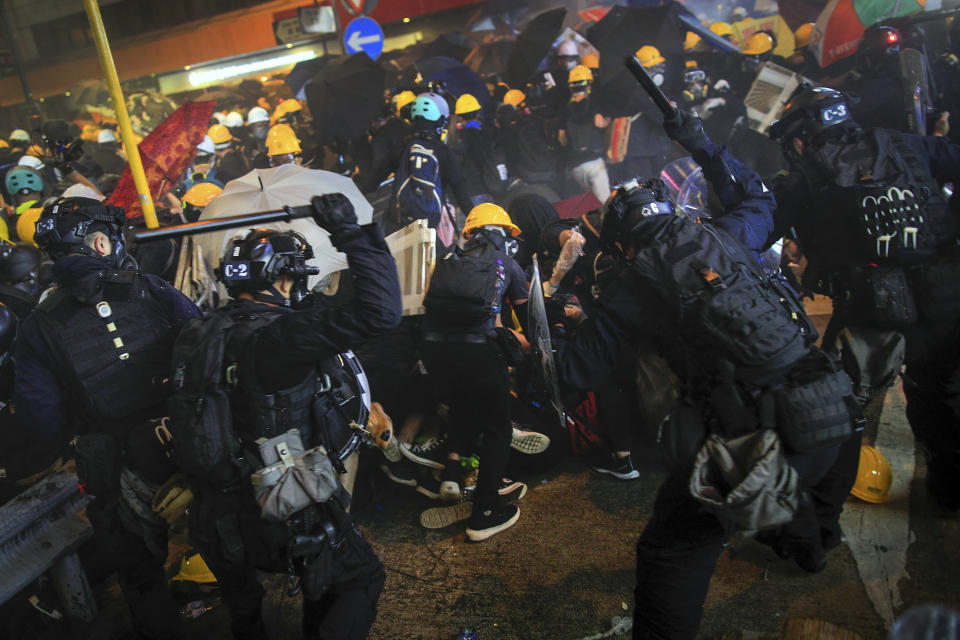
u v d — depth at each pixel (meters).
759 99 5.02
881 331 2.59
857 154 2.62
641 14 6.95
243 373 1.95
